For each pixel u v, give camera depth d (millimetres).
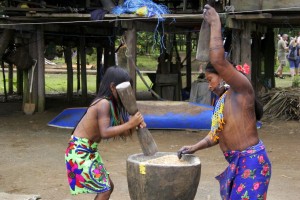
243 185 3213
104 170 3791
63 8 10086
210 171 6277
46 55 15703
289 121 10133
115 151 7590
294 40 18703
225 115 3297
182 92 13148
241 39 10062
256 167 3215
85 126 3688
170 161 3631
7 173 6164
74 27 12539
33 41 10906
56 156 7191
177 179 3352
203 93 10477
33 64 10938
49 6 10492
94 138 3711
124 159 7039
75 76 21359
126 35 9820
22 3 10258
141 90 16656
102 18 9438
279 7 9148
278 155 7270
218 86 3359
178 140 8414
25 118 10523
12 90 15289
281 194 5266
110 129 3580
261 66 13664
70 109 9875
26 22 10414
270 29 13367
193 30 11984
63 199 5098
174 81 12406
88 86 17594
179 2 13633
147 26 10664
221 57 3129
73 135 3740
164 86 12453
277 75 19875
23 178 5934
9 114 11047
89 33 12992
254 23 10898
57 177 5992
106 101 3641
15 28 10219
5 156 7133
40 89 11086
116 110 3707
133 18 9352
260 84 12531
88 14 9555
